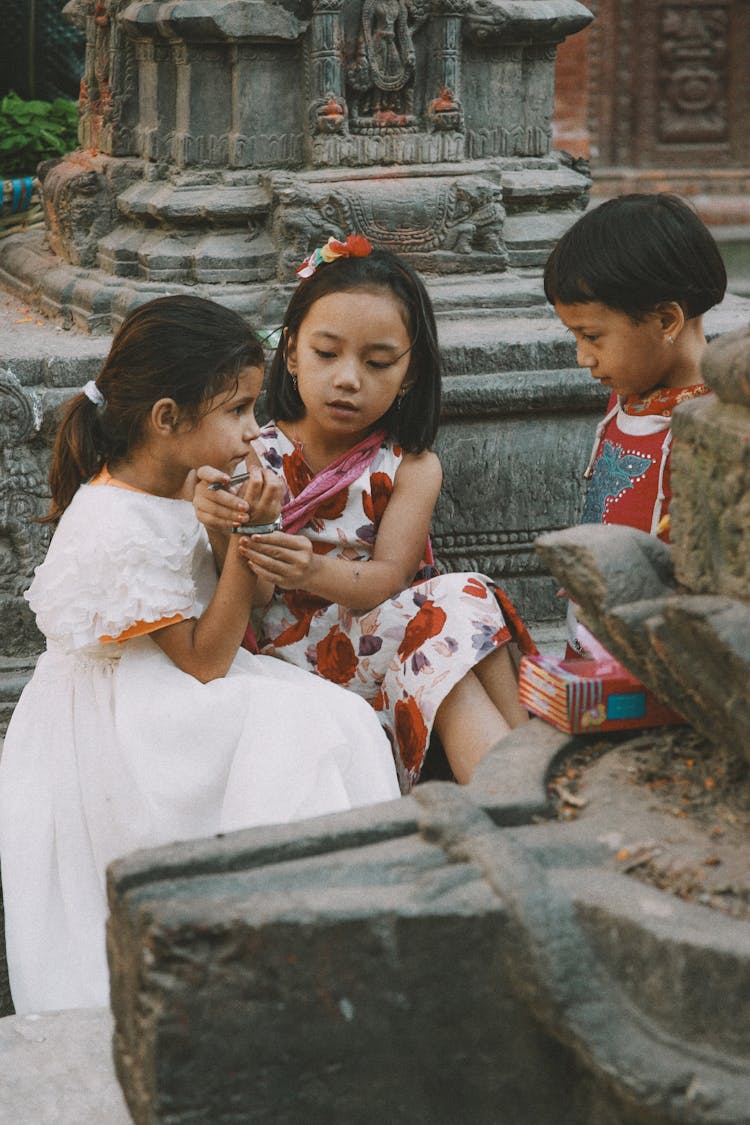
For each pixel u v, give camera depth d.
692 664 1.13
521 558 2.91
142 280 2.85
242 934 1.03
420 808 1.18
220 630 2.03
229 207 2.79
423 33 2.92
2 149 4.09
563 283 2.10
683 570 1.25
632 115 9.93
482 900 1.05
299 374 2.24
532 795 1.22
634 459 2.19
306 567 2.02
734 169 10.05
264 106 2.84
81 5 3.23
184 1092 1.05
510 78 3.05
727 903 1.05
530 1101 1.09
